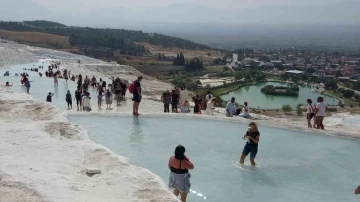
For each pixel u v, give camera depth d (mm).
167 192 7340
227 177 10133
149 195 7164
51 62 71625
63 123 12102
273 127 16219
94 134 14141
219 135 14508
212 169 10719
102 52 165875
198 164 11109
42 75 47500
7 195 6660
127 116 17219
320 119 16844
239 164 11234
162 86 76688
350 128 20328
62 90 32938
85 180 7812
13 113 13938
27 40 161375
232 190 9258
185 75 152250
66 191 7055
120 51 183000
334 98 117750
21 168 8117
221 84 134625
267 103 102500
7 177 7441
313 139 14586
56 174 7879
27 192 6836
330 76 171250
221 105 79188
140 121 16500
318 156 12383
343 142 14250
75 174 8125
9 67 57938
